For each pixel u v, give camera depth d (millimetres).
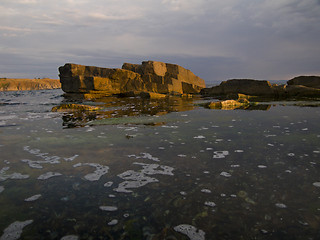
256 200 2193
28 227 1841
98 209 2094
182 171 2930
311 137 4430
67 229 1816
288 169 2904
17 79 103438
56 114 8680
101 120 6980
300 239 1662
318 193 2295
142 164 3197
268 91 16406
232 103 11367
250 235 1717
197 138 4598
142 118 7254
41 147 4082
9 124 6480
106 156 3553
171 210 2064
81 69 20141
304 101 12078
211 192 2367
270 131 5059
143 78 21047
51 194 2379
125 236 1729
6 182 2660
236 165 3090
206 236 1720
